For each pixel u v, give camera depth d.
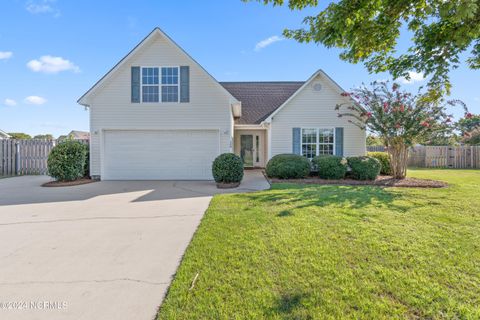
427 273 2.79
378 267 2.92
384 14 4.22
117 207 6.11
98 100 10.81
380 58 5.74
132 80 10.84
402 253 3.28
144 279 2.80
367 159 10.38
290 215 5.02
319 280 2.66
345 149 12.19
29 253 3.49
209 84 10.96
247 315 2.15
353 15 3.99
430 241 3.67
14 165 12.63
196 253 3.34
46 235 4.20
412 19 4.67
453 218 4.80
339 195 7.01
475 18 3.93
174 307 2.28
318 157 11.34
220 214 5.16
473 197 6.73
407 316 2.12
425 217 4.87
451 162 17.48
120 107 10.85
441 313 2.15
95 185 9.48
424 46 5.09
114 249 3.62
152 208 5.99
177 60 10.88
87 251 3.55
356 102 11.17
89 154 10.84
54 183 9.60
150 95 10.90
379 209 5.47
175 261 3.23
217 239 3.81
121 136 10.95
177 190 8.39
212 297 2.40
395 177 10.64
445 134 9.84
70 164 9.81
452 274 2.77
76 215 5.42
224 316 2.14
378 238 3.79
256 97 16.17
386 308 2.22
